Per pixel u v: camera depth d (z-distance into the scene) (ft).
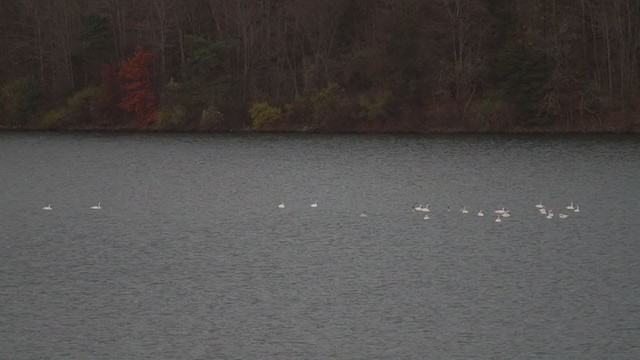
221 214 217.97
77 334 129.59
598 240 179.42
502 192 241.35
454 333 127.95
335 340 126.31
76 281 155.63
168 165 316.60
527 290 146.10
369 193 245.24
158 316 136.77
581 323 130.52
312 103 434.30
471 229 193.88
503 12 421.59
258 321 134.10
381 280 153.69
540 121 392.27
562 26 390.21
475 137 383.86
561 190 241.35
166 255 173.99
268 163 316.40
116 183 274.77
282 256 171.83
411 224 200.75
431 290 147.33
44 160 335.26
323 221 206.18
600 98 389.39
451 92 424.05
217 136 419.13
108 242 186.50
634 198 225.35
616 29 393.09
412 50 425.28
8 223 208.74
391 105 424.87
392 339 126.31
